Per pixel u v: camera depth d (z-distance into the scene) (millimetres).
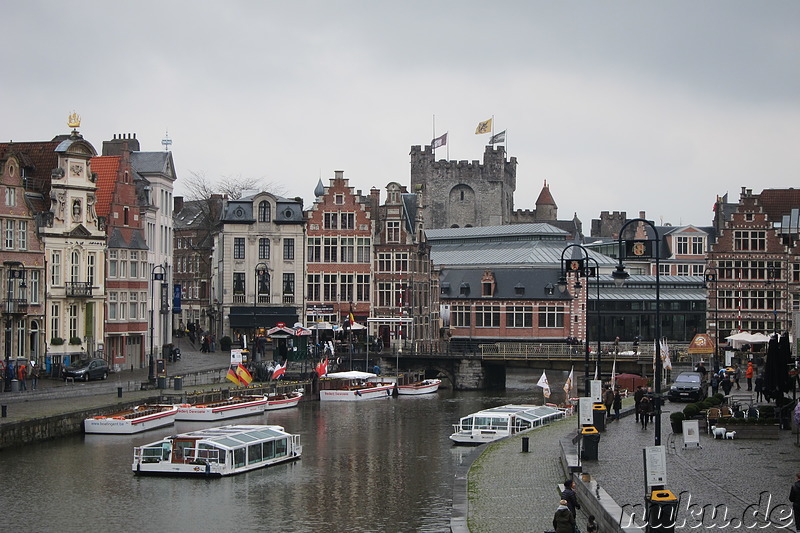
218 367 105312
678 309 142750
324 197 131750
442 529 49938
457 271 151500
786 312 133500
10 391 80125
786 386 63438
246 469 63562
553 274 145250
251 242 130125
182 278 168875
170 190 123375
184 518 52156
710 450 56625
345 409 96312
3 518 51625
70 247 94688
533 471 55406
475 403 103438
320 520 51875
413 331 132500
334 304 131500
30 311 90125
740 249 134000
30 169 96938
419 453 71125
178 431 76000
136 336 104688
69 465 63250
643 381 104938
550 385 129375
